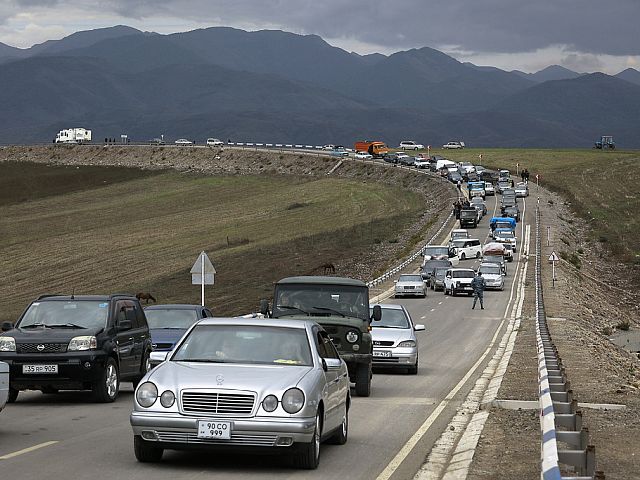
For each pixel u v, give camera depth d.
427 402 45.22
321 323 46.62
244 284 149.62
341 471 27.52
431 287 154.75
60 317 45.56
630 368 73.62
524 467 27.20
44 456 28.91
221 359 28.94
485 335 90.00
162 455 29.03
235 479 25.91
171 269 179.62
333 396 30.14
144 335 49.78
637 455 29.12
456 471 26.92
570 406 28.69
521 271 173.75
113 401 44.88
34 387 43.06
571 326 98.00
